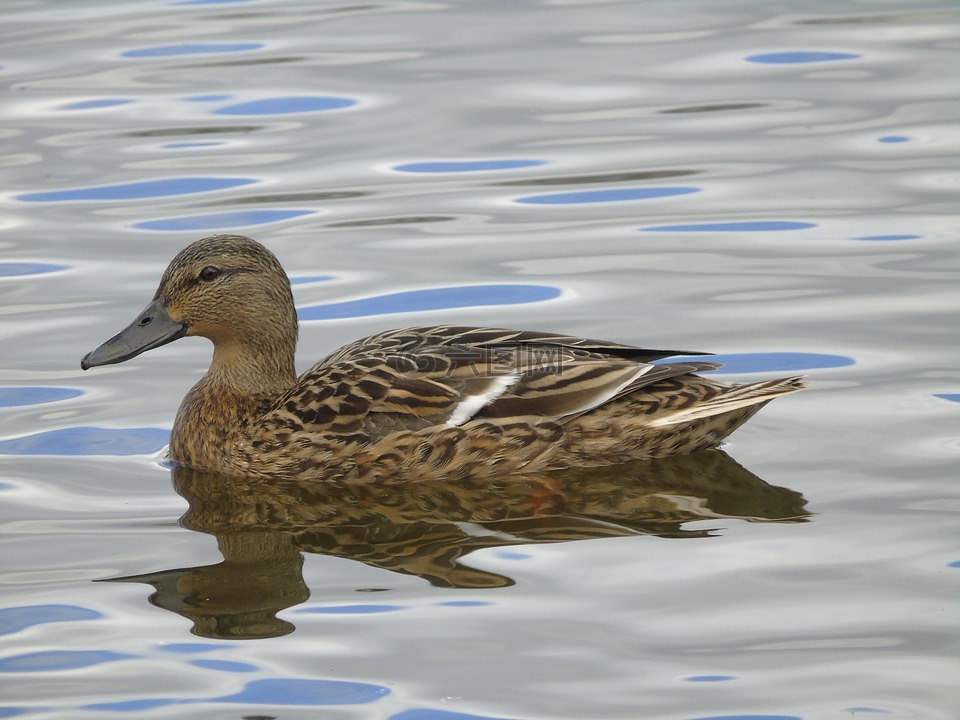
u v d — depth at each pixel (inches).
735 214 731.4
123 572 442.3
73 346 614.5
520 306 639.8
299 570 443.2
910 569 425.4
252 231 722.8
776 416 543.2
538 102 879.1
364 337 598.9
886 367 573.9
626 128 840.9
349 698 369.1
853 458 506.0
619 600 414.9
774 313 625.9
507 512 489.4
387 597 422.0
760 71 914.1
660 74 915.4
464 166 798.5
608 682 372.5
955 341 592.4
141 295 657.0
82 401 577.9
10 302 651.5
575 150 816.3
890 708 358.3
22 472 518.0
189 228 725.9
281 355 554.6
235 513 494.0
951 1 1030.4
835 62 921.5
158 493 508.4
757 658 381.4
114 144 827.4
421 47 970.1
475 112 867.4
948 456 502.9
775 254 685.3
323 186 776.9
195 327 549.0
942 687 366.0
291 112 871.1
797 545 445.4
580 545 455.2
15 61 949.2
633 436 518.3
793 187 757.9
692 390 518.0
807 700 362.6
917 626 394.0
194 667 386.3
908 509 465.4
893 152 792.3
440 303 645.9
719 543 450.6
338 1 1086.4
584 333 612.1
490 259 691.4
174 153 816.9
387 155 814.5
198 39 992.9
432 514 490.3
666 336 608.4
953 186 746.8
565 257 692.7
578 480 513.7
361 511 495.2
